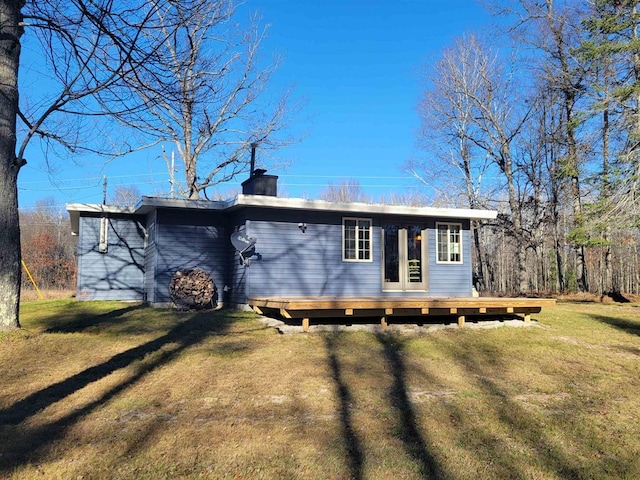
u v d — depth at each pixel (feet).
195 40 30.50
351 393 17.38
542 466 12.04
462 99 79.41
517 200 78.74
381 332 29.25
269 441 12.98
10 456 11.82
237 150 66.08
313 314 28.76
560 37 64.44
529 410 16.28
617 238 70.49
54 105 22.25
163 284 39.50
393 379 19.35
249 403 16.08
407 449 12.72
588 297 63.77
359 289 40.88
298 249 38.93
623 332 32.37
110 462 11.56
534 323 34.35
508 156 75.51
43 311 36.65
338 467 11.56
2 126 23.40
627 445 13.57
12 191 24.22
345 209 39.32
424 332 29.86
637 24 51.67
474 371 21.26
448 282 44.42
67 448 12.35
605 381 20.18
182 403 15.94
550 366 22.59
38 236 115.55
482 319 34.55
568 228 75.97
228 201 38.04
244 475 11.07
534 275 99.81
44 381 17.97
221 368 20.17
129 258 47.06
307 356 22.57
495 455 12.58
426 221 44.11
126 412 15.02
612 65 52.60
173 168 68.18
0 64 23.18
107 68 20.08
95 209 45.32
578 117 54.70
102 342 24.23
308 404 16.11
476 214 43.83
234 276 39.99
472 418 15.33
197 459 11.85
